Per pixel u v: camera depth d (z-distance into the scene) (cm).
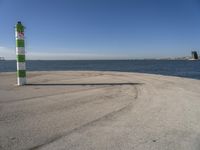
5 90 1359
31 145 524
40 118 738
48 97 1108
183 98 1048
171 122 689
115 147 515
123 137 573
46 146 519
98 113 795
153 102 965
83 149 505
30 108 874
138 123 680
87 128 638
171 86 1463
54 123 684
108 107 883
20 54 1620
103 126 655
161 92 1224
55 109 858
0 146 518
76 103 962
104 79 2003
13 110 842
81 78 2128
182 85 1509
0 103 966
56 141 547
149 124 671
